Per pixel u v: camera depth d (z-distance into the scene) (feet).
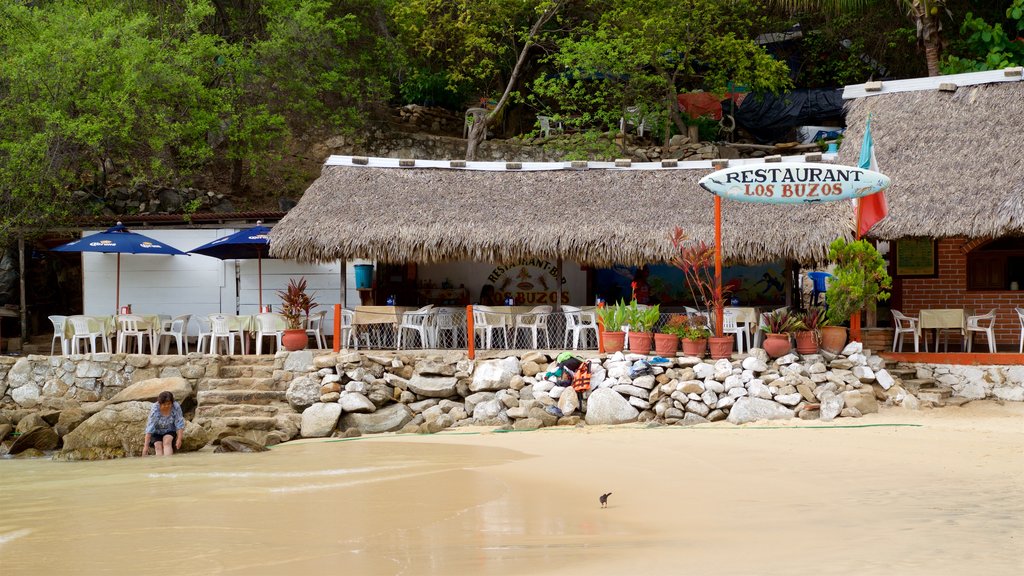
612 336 63.57
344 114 107.45
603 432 57.00
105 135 84.58
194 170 99.40
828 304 63.67
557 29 111.75
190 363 69.31
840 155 72.90
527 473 44.47
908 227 65.05
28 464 55.67
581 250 67.46
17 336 87.56
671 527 32.45
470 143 107.45
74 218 84.17
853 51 117.19
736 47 103.24
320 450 56.03
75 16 87.45
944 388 64.28
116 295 84.33
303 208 72.49
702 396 59.67
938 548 27.71
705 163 74.28
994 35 96.63
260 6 106.73
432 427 61.82
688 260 63.67
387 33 113.80
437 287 81.92
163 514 37.73
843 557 26.84
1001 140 68.54
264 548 31.12
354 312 69.72
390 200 73.15
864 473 41.55
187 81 89.30
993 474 40.83
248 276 83.87
